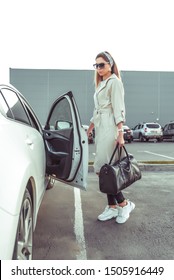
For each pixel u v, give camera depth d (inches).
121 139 119.3
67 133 127.3
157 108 1103.6
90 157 375.2
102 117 124.7
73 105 120.5
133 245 107.0
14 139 74.7
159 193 184.4
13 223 60.9
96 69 126.7
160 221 132.9
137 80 1095.0
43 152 116.0
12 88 108.3
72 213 144.2
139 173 128.2
